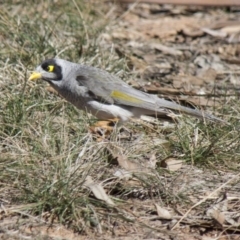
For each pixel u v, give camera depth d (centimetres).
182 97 1316
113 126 1169
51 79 1168
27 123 1104
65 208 931
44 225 916
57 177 968
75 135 1102
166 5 1941
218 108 1255
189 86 1397
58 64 1166
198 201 988
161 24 1788
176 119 1164
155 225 937
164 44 1644
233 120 1192
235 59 1563
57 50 1392
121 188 998
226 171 1073
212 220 940
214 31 1727
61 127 1107
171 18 1844
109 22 1692
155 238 907
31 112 1158
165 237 911
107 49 1485
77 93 1151
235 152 1103
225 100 1284
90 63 1366
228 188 1023
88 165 1007
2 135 1093
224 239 915
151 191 997
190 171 1063
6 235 888
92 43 1467
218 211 948
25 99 1179
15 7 1597
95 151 1045
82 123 1146
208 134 1134
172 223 941
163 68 1488
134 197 991
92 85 1145
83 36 1478
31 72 1269
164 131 1170
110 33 1625
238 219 952
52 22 1536
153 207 970
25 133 1080
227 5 1914
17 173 993
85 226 911
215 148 1098
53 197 942
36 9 1593
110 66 1374
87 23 1560
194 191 1012
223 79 1448
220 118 1187
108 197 959
